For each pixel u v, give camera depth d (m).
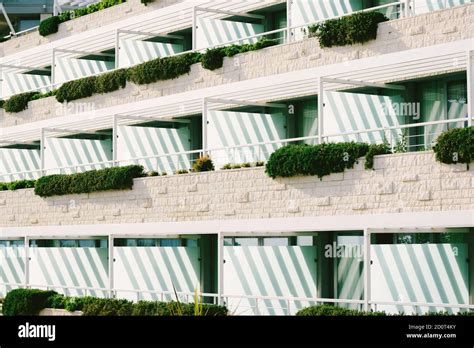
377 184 37.84
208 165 46.84
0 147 69.69
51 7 86.00
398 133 42.56
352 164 38.75
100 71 65.19
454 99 40.97
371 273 38.91
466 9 39.00
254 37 53.38
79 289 53.88
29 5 86.06
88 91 58.62
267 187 42.56
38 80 71.00
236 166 45.62
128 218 50.00
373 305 39.19
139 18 61.72
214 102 48.72
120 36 63.31
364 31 42.38
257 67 48.03
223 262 45.03
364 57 42.78
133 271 51.41
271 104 48.53
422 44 40.53
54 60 64.06
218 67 50.03
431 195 35.91
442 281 37.25
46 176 55.12
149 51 60.47
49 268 57.41
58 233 54.59
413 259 37.91
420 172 36.34
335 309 38.06
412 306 37.84
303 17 49.59
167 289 50.00
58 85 68.19
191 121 54.50
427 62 40.25
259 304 44.22
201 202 45.81
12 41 73.75
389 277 38.50
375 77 42.41
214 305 43.12
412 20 40.94
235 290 45.09
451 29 39.47
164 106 53.53
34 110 63.69
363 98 43.72
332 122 44.97
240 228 43.75
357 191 38.62
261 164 44.97
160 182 48.19
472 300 36.88
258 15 54.22
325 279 43.12
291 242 45.22
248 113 49.06
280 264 43.78
